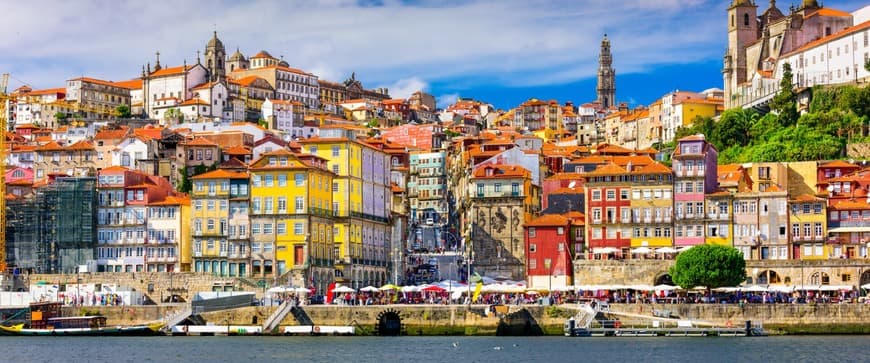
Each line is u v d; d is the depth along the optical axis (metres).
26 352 190.88
